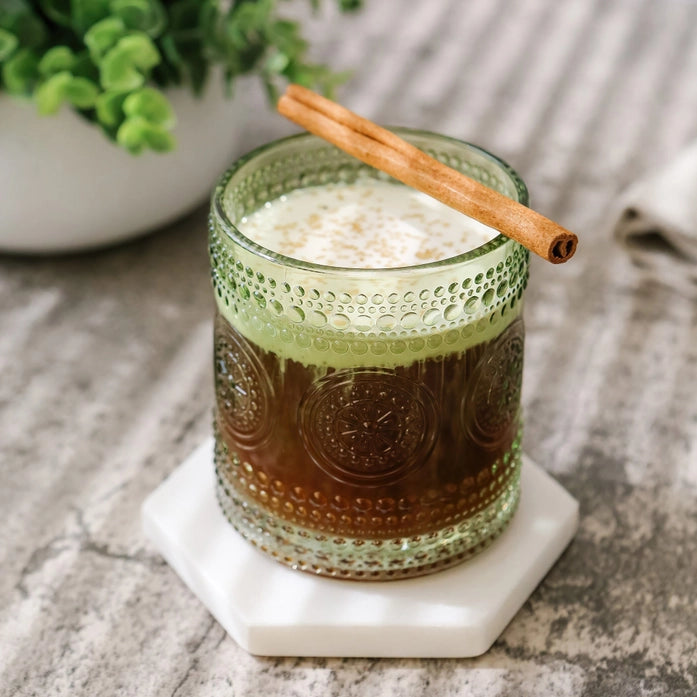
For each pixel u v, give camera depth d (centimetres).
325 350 36
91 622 41
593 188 58
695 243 51
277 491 39
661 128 61
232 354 38
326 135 39
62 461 46
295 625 39
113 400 48
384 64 66
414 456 37
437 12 71
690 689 39
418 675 39
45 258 54
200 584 41
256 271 36
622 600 41
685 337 51
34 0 47
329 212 40
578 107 63
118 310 52
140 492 45
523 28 70
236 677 39
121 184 50
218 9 48
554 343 50
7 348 50
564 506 42
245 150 58
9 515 44
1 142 48
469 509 39
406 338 36
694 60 66
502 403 39
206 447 44
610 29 69
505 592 40
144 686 39
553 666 39
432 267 35
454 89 64
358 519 38
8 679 39
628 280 53
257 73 52
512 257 37
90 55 47
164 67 48
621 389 48
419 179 37
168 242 55
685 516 44
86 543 43
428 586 40
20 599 41
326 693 39
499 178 39
